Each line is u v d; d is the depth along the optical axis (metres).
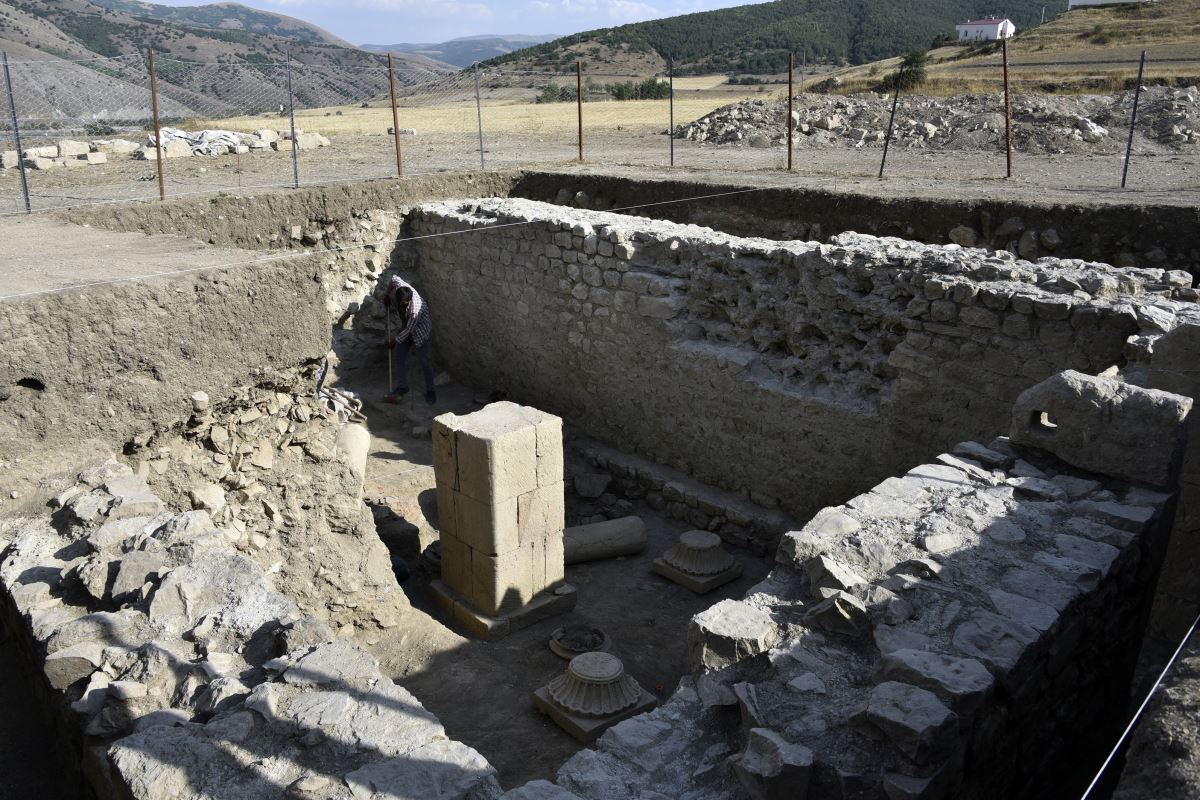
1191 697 2.46
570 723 5.84
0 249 6.43
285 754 3.04
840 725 3.13
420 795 2.87
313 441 6.31
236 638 3.77
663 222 9.84
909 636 3.46
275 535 6.13
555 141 20.20
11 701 4.43
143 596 4.00
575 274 9.91
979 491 4.54
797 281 8.12
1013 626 3.45
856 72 35.28
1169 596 5.34
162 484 5.55
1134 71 24.62
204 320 5.51
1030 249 9.21
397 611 6.89
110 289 5.10
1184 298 6.47
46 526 4.68
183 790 2.89
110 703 3.43
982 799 3.32
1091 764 4.38
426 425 10.73
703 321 8.92
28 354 4.84
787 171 13.31
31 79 16.44
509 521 6.95
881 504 4.47
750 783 2.98
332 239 12.20
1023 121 16.48
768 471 8.45
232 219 11.38
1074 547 4.03
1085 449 4.65
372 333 12.41
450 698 6.21
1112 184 11.06
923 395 7.17
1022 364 6.53
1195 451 5.02
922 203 9.84
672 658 6.91
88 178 14.31
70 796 3.87
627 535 8.38
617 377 9.75
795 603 3.87
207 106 18.52
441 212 11.95
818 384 8.05
